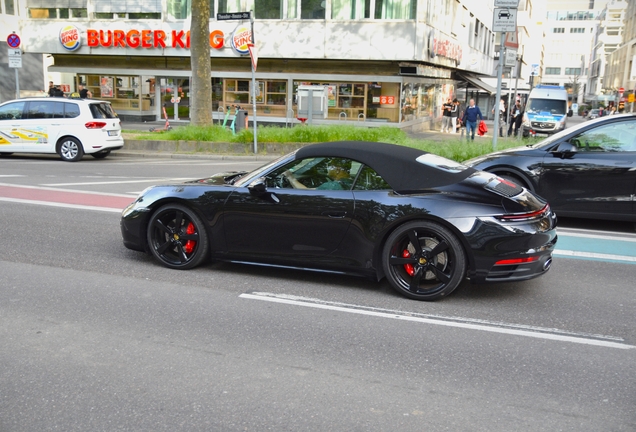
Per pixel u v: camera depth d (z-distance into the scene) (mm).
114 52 31031
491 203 5391
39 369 4074
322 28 27891
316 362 4242
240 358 4285
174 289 5805
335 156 5848
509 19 13242
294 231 5820
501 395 3803
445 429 3383
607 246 7914
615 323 5141
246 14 17469
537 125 27938
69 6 31297
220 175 6934
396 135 19047
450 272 5434
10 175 13328
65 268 6445
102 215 9117
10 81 36750
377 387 3879
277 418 3473
